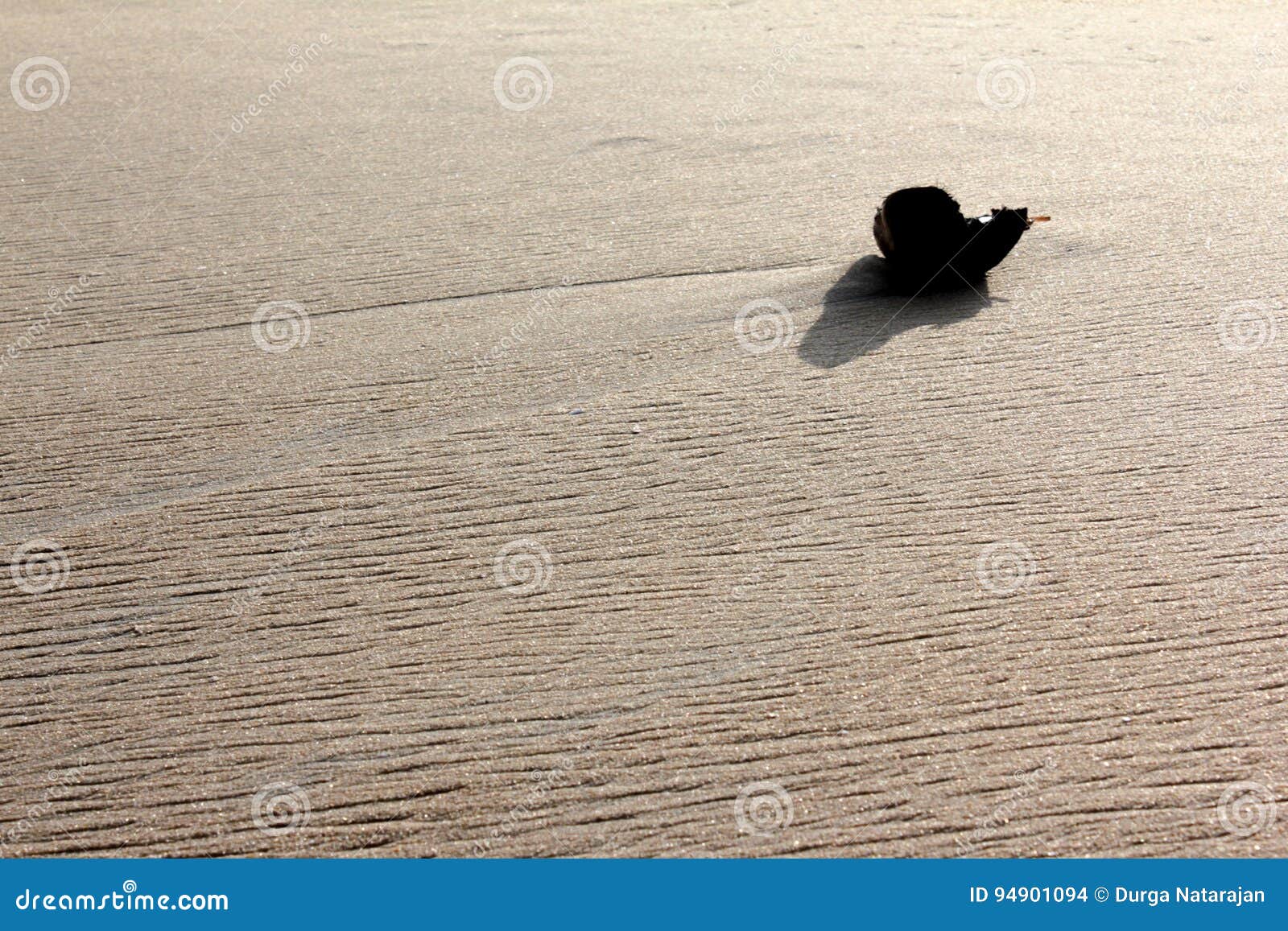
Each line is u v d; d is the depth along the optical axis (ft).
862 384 12.59
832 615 9.31
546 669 8.86
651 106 22.30
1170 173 18.11
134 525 10.66
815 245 15.90
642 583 9.77
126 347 13.78
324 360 13.42
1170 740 8.02
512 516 10.69
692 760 8.00
